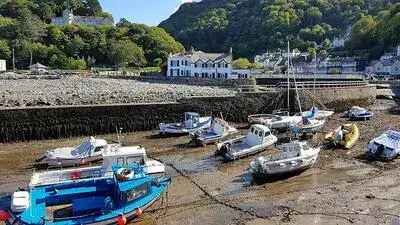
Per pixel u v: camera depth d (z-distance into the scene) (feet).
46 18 534.78
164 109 106.63
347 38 469.98
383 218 50.88
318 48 464.65
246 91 127.24
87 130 97.66
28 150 83.97
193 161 75.92
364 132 102.17
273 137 82.17
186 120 98.02
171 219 50.88
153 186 53.47
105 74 256.32
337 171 69.77
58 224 44.91
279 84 154.71
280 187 62.23
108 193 52.85
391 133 81.15
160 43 376.68
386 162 74.95
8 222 45.80
